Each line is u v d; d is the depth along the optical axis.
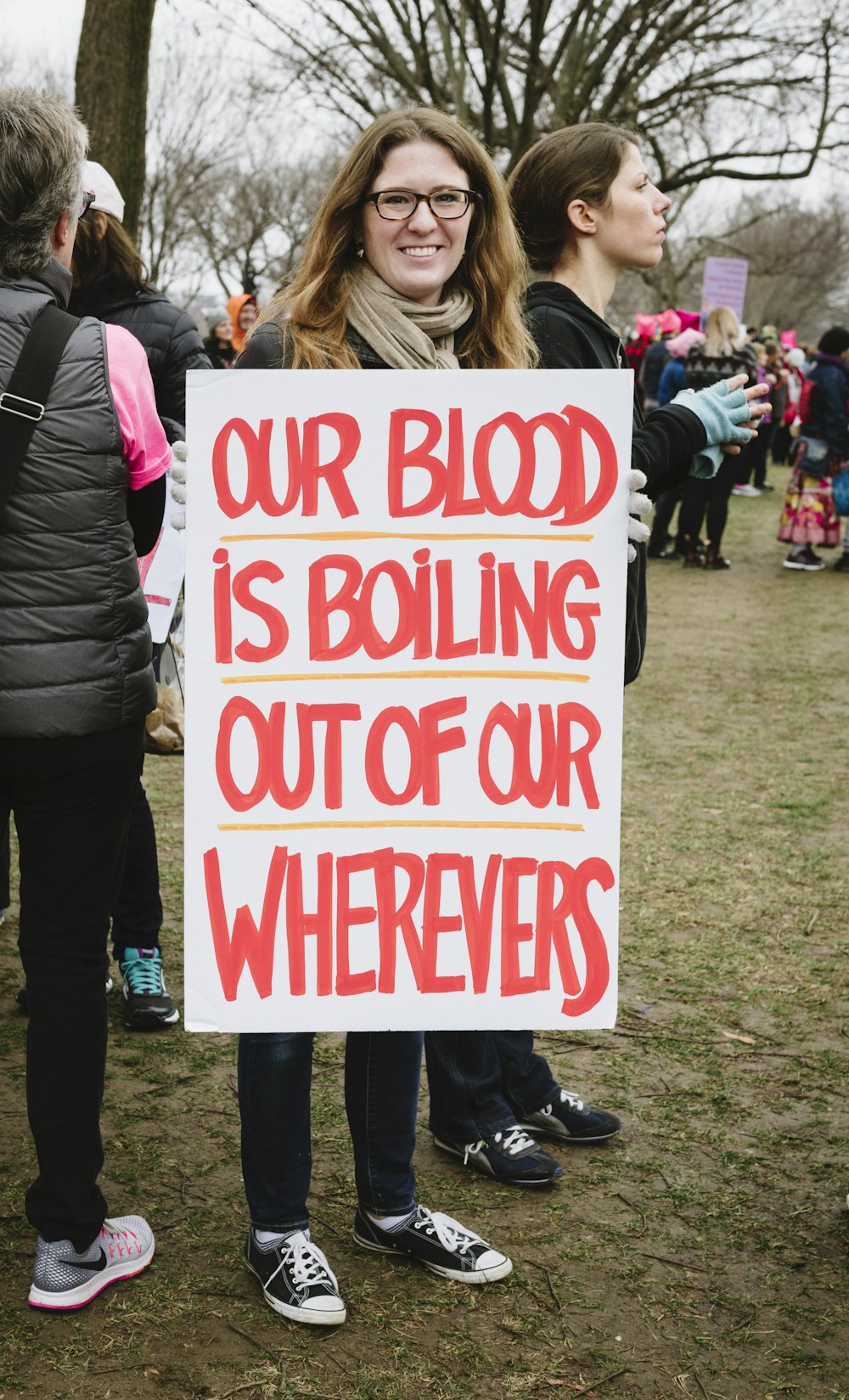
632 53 12.93
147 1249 2.33
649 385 12.90
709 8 13.09
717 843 4.73
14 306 2.01
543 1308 2.27
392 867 2.05
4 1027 3.24
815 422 11.12
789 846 4.72
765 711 6.73
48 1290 2.19
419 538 2.02
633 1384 2.09
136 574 2.13
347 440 2.01
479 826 2.05
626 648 2.38
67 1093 2.16
